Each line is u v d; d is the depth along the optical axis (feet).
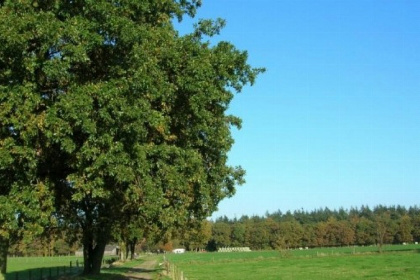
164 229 98.22
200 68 67.77
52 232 128.06
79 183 60.29
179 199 82.69
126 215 101.55
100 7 57.16
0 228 63.31
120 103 57.57
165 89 64.23
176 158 72.33
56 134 55.83
